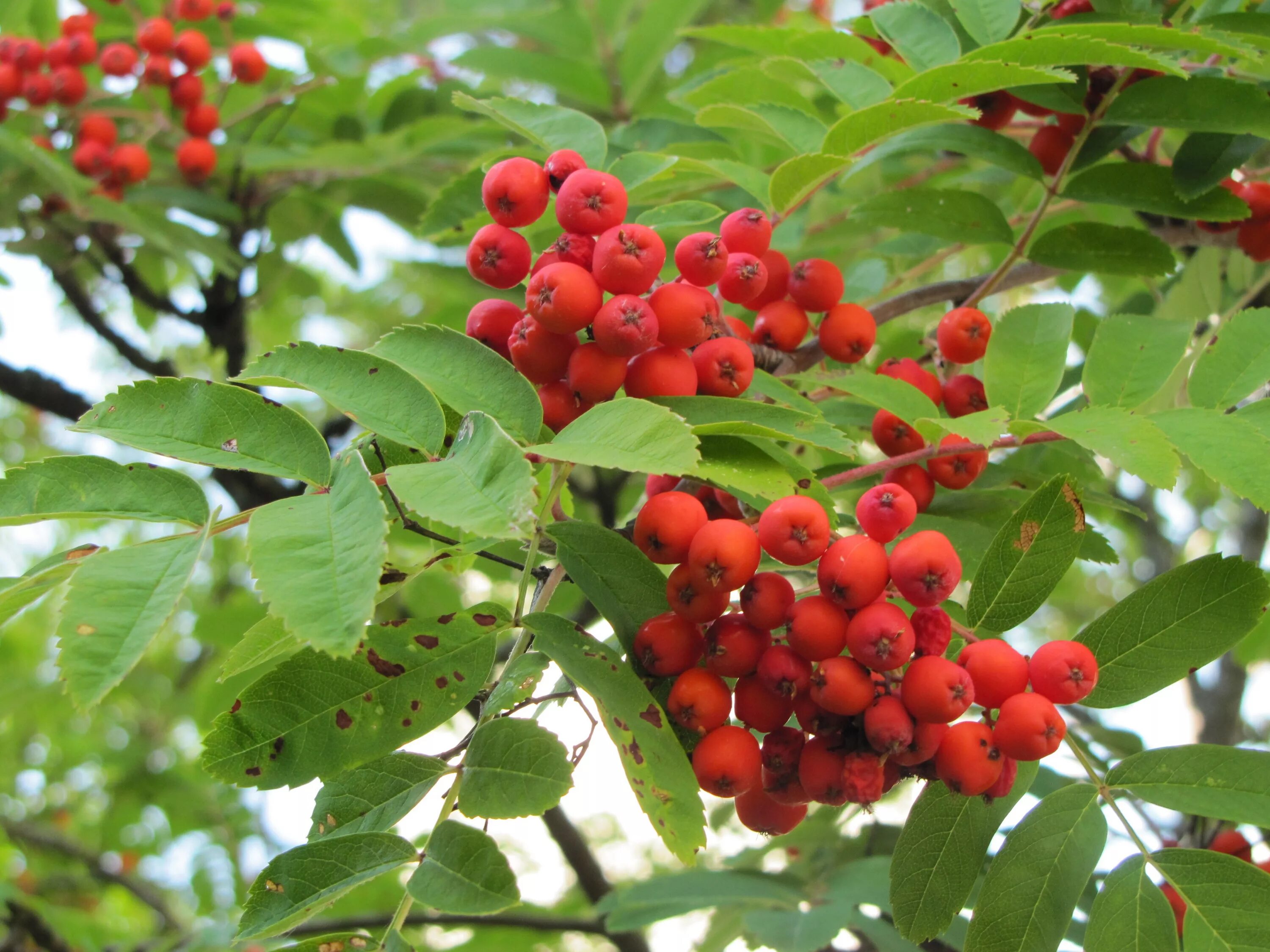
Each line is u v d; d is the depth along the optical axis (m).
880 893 0.35
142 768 0.80
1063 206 0.41
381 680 0.25
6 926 0.59
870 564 0.25
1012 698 0.25
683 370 0.27
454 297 0.67
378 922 0.50
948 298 0.37
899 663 0.25
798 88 0.47
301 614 0.21
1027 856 0.26
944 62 0.33
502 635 0.26
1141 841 0.26
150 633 0.21
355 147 0.50
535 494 0.22
